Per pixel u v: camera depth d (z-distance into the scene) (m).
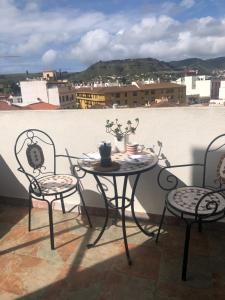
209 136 2.08
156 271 1.82
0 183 2.99
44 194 2.07
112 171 1.75
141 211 2.49
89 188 2.61
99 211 2.64
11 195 2.98
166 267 1.85
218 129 2.04
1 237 2.32
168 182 2.31
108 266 1.89
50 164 2.69
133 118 2.25
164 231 2.30
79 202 2.69
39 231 2.40
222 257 1.92
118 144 2.20
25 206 2.94
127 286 1.70
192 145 2.15
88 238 2.25
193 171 2.22
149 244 2.12
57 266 1.92
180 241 2.14
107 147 1.84
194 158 2.18
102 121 2.36
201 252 1.99
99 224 2.48
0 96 20.09
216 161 2.12
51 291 1.69
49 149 2.64
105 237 2.25
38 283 1.76
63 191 2.11
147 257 1.97
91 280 1.77
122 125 2.31
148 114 2.20
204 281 1.71
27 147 2.60
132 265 1.89
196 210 1.60
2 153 2.86
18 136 2.49
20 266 1.93
